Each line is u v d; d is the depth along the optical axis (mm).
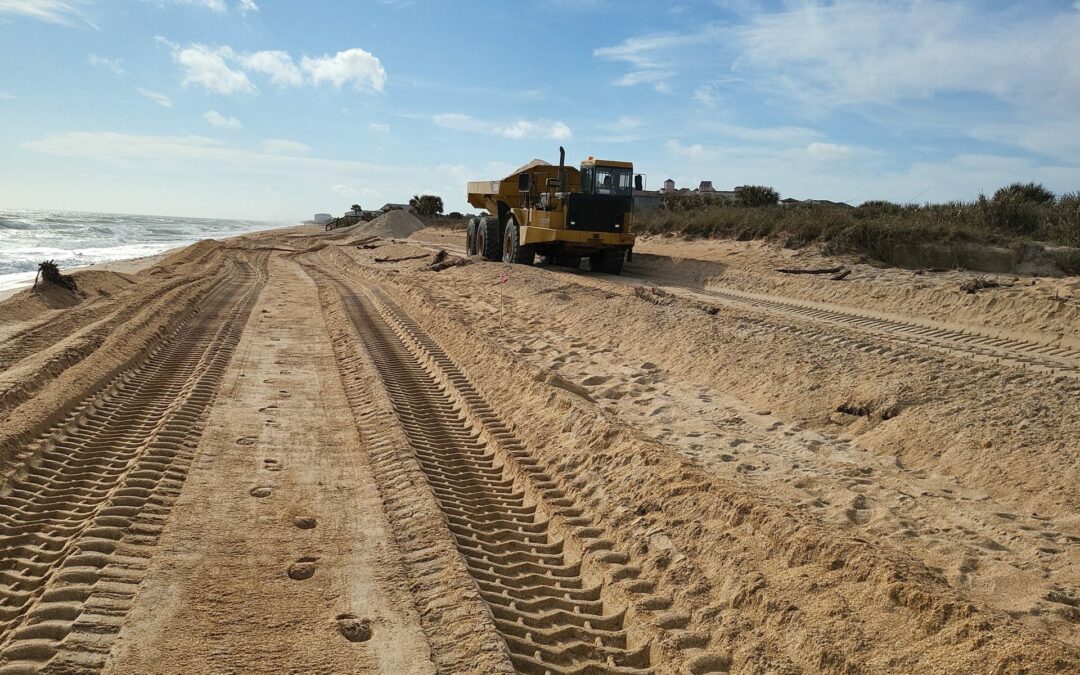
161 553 4527
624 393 8695
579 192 19547
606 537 5012
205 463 6133
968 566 4277
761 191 34781
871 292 14477
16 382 7918
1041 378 6980
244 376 9305
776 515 4480
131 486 5543
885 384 7402
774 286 16656
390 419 7441
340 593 4172
